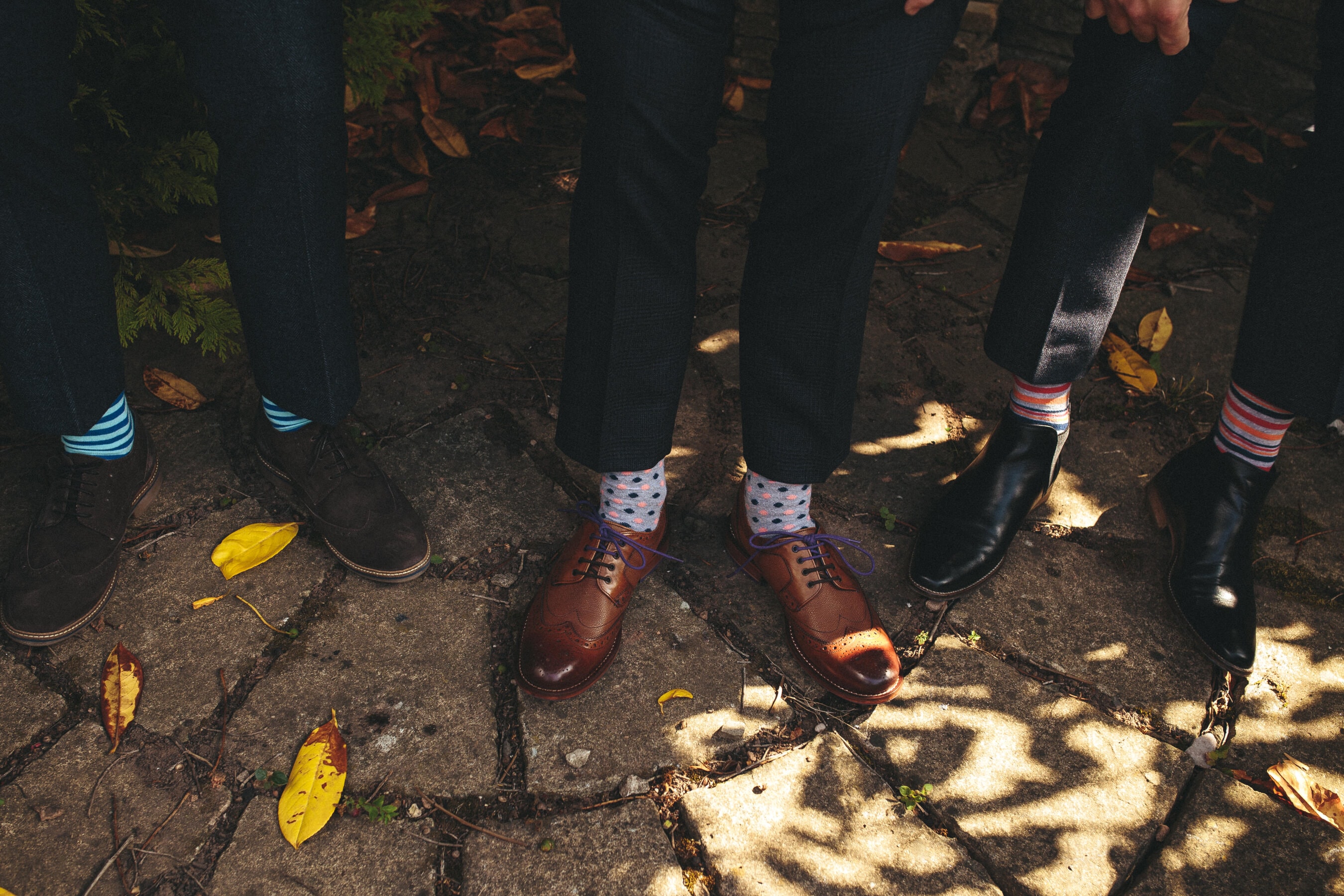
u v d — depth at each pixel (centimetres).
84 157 186
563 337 217
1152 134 140
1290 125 280
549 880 129
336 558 167
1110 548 181
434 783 139
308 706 146
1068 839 138
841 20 106
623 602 155
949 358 219
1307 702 157
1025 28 297
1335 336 146
